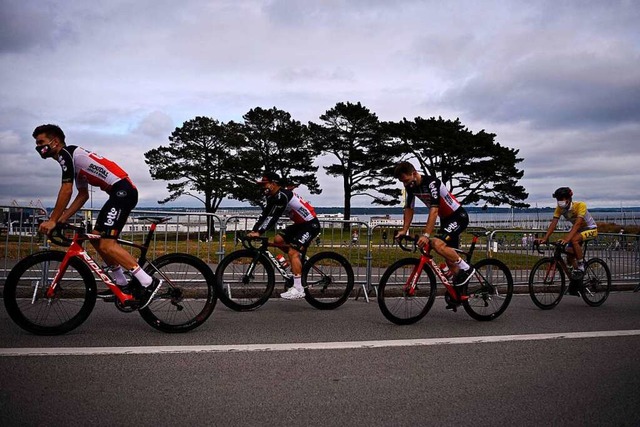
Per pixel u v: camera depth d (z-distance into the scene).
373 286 7.20
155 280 4.57
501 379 3.57
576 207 6.77
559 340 4.75
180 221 6.86
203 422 2.75
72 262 4.48
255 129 49.75
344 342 4.50
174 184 49.84
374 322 5.44
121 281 4.66
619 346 4.56
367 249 7.21
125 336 4.48
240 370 3.63
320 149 48.31
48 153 4.36
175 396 3.10
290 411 2.92
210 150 49.84
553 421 2.87
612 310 6.61
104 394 3.10
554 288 6.80
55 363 3.64
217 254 7.00
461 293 5.62
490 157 45.75
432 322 5.55
